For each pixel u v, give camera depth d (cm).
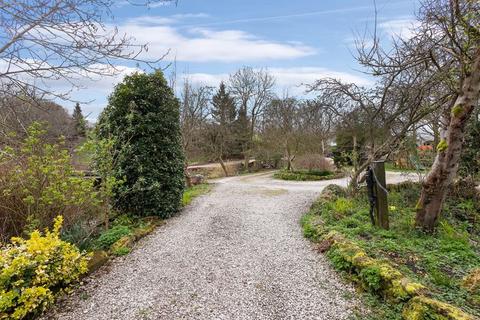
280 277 349
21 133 358
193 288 325
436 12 446
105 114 636
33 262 284
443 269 317
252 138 2377
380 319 255
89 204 509
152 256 422
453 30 395
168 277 353
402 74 656
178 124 708
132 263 397
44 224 443
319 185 1255
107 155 549
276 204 788
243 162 2520
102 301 300
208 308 285
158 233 536
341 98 773
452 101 481
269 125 2075
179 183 683
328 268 370
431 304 232
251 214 674
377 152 725
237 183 1378
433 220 448
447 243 394
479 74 384
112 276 358
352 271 339
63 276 310
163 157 636
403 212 553
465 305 243
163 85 666
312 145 1852
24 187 432
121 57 258
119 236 469
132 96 623
